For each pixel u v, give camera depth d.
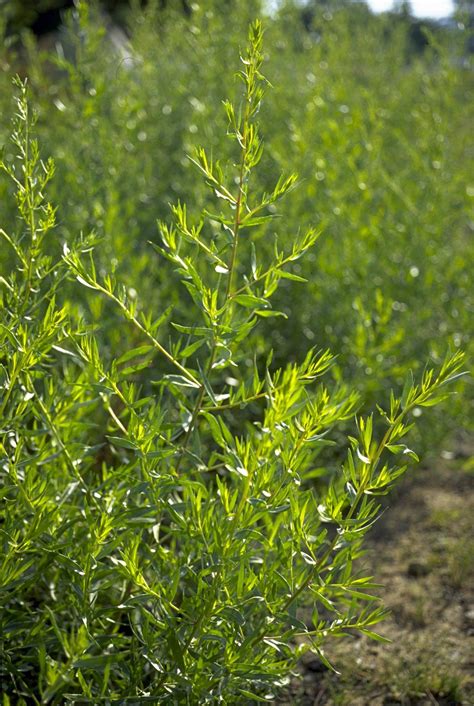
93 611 2.02
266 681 2.02
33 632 2.09
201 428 2.63
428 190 4.26
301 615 3.17
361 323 3.81
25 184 1.99
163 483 1.96
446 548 3.73
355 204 4.27
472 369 4.10
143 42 5.05
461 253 4.50
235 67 4.56
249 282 2.01
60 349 2.06
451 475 4.44
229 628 2.00
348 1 5.69
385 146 5.05
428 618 3.27
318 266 4.02
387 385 3.96
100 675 2.14
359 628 1.98
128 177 4.26
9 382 1.95
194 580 2.04
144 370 3.58
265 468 1.93
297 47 5.63
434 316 4.45
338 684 2.86
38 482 2.06
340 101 4.80
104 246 3.47
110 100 4.22
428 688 2.84
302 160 4.11
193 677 1.96
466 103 4.73
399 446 1.83
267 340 3.95
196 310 3.66
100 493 2.13
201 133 4.32
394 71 5.41
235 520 1.89
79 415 2.44
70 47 6.29
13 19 6.85
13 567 1.99
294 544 1.96
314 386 3.78
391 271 4.16
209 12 4.68
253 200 2.12
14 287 2.04
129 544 2.01
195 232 1.93
